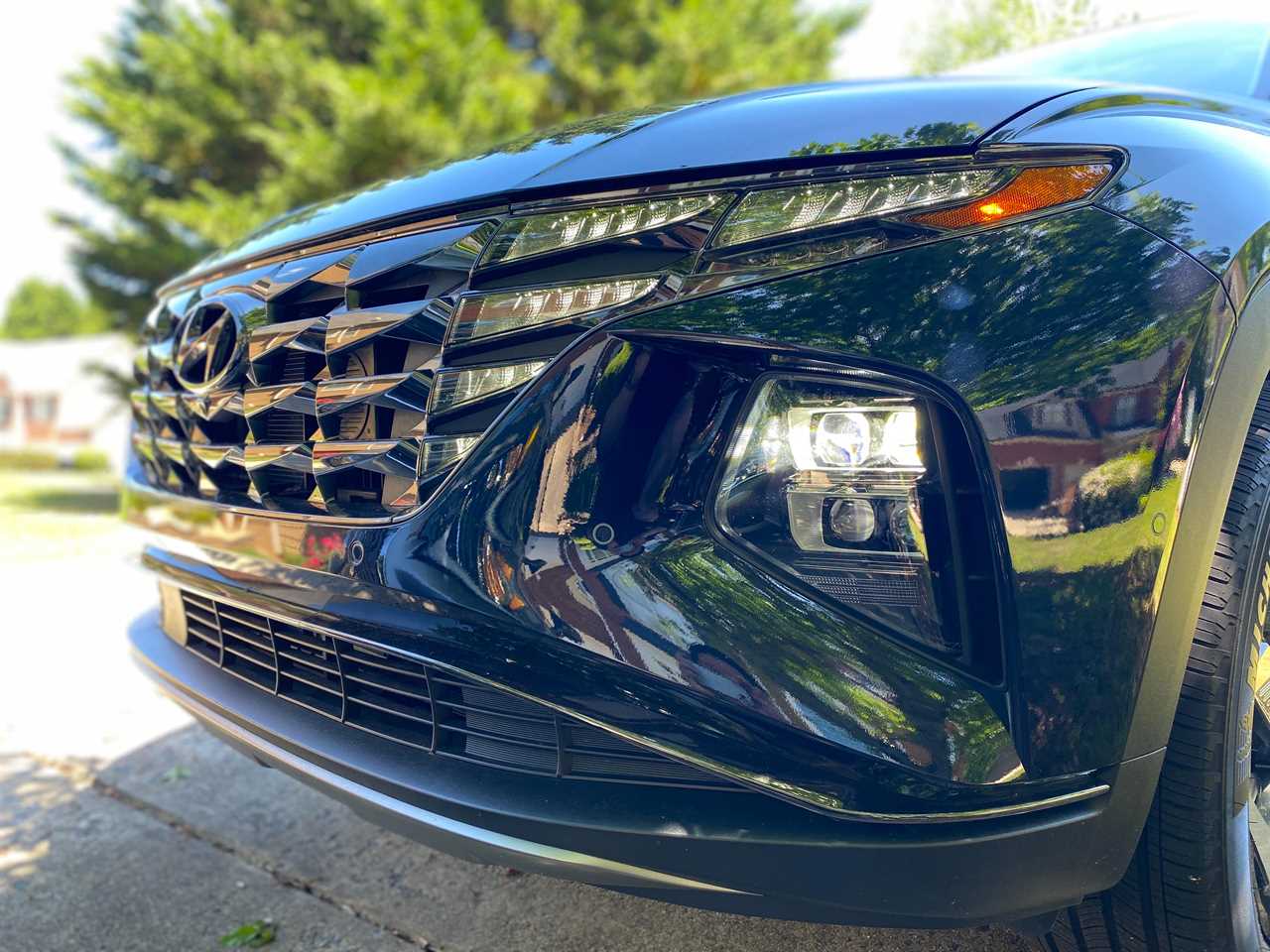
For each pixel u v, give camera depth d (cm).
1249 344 113
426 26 1209
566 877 116
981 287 105
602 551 112
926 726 104
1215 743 112
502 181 129
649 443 113
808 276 109
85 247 1358
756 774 107
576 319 116
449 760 129
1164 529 105
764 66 1416
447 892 198
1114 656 105
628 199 119
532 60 1536
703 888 112
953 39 523
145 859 220
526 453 116
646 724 110
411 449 126
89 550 689
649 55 1452
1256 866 130
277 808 244
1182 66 213
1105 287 104
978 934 167
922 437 106
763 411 111
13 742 296
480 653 119
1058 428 103
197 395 165
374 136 1136
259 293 154
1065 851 108
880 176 111
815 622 107
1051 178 108
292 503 147
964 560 106
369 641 130
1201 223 110
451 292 127
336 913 193
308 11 1359
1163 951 121
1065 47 260
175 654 189
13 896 205
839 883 107
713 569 110
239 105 1302
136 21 1419
